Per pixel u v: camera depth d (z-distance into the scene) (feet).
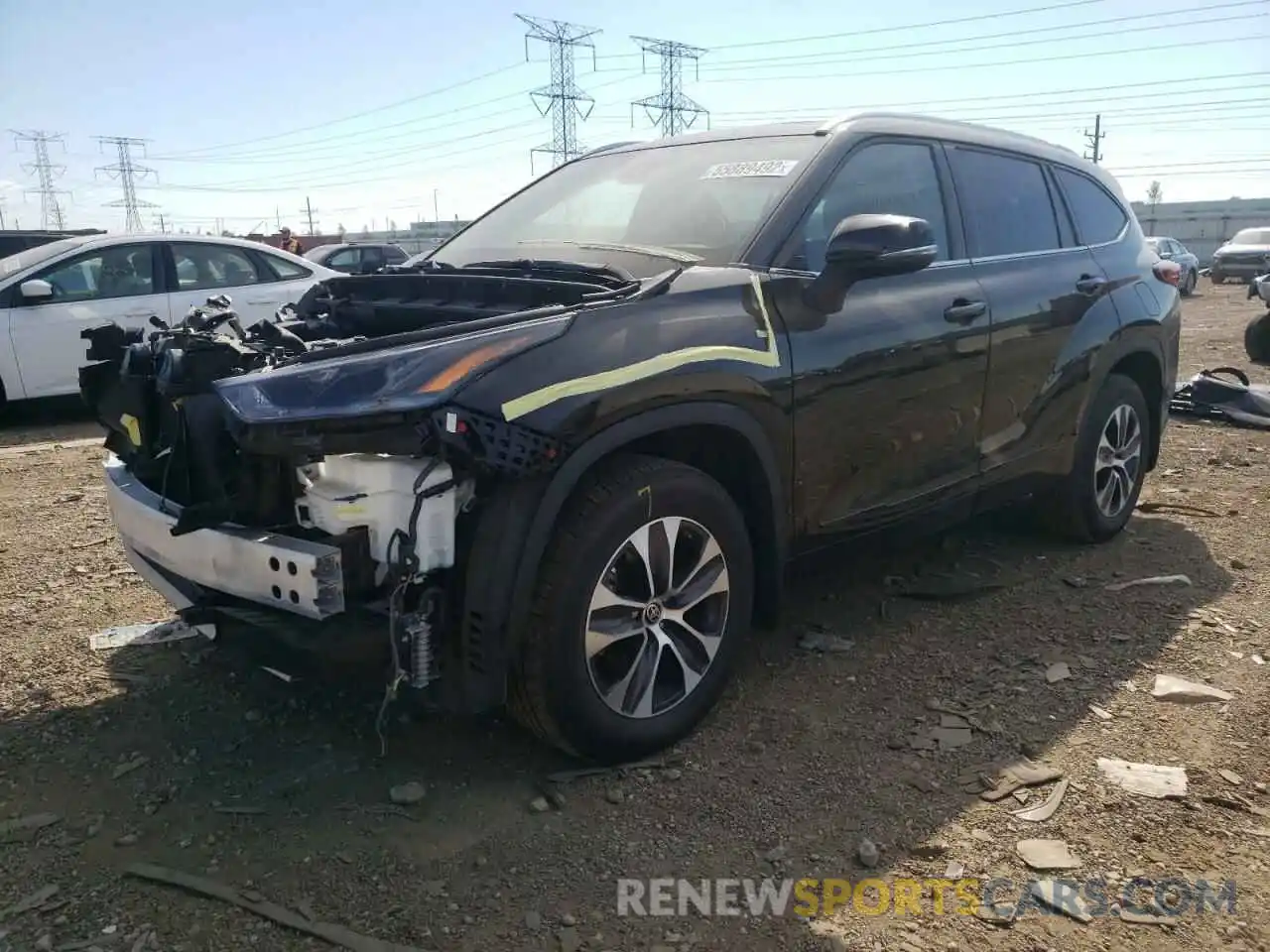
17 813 9.40
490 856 8.73
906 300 12.36
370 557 8.84
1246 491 20.02
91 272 29.50
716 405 10.09
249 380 9.03
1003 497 14.62
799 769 10.05
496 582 8.79
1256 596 14.42
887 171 12.97
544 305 10.42
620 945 7.68
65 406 30.22
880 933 7.79
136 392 10.37
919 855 8.72
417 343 9.10
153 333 11.19
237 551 9.03
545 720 9.43
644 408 9.46
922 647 12.84
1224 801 9.42
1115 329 15.85
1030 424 14.60
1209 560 15.94
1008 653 12.66
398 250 62.95
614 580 9.61
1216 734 10.65
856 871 8.54
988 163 14.67
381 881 8.41
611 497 9.37
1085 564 15.83
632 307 9.83
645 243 12.09
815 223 11.78
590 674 9.45
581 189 13.96
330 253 60.08
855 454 11.78
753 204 11.84
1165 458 22.94
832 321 11.37
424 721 11.00
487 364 8.69
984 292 13.53
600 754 9.81
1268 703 11.28
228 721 11.07
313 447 8.66
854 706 11.32
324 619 8.73
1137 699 11.43
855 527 12.09
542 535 8.95
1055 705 11.30
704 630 10.55
